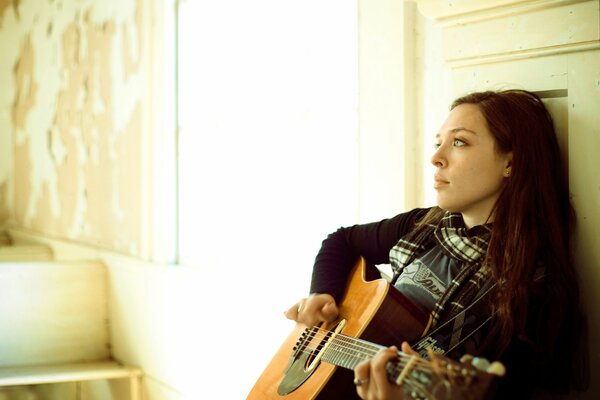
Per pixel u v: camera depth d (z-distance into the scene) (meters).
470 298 1.50
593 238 1.61
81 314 3.82
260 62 2.92
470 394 1.12
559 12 1.66
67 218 4.81
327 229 2.57
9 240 5.82
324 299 1.73
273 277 2.76
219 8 3.17
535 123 1.58
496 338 1.42
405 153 2.12
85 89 4.52
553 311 1.46
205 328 3.04
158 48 3.53
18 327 3.66
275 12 2.83
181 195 3.48
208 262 3.26
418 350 1.51
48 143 5.15
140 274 3.56
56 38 5.02
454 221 1.61
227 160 3.13
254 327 2.75
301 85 2.70
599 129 1.61
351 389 1.57
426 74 2.08
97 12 4.33
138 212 3.75
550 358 1.45
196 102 3.37
